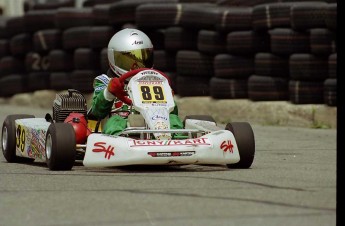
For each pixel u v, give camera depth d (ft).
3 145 60.95
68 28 112.47
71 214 35.94
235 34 91.04
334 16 80.89
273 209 36.58
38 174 49.62
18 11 161.27
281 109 88.02
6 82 123.24
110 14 102.89
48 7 121.49
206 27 94.53
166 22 97.60
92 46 106.52
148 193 40.81
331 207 37.01
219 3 98.17
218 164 54.08
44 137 53.26
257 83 89.86
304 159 59.21
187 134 53.06
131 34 55.21
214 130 51.90
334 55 82.28
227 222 34.01
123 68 55.06
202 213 35.76
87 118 55.16
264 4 88.63
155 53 99.35
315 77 84.94
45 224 34.14
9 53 124.98
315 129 83.76
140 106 51.06
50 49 115.65
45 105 117.19
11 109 115.34
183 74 96.89
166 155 47.80
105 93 51.93
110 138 48.60
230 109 92.84
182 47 97.09
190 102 96.68
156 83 52.26
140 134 50.57
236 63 91.91
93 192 41.50
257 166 54.13
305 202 38.17
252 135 52.06
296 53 86.12
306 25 84.17
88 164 48.57
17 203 38.73
